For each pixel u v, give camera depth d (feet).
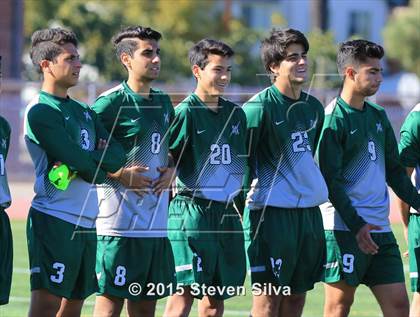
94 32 318.04
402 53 391.04
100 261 65.41
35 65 63.41
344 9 453.58
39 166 62.44
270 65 67.67
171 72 322.34
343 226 67.56
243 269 67.97
